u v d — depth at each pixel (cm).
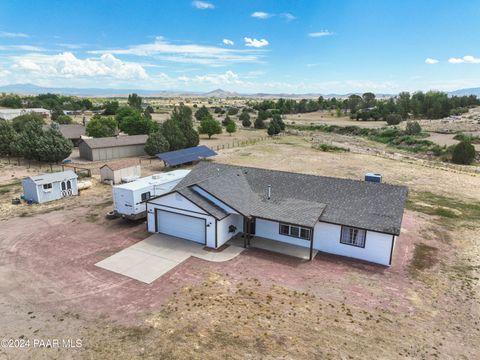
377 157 5728
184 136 5606
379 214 2000
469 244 2188
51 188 3034
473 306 1512
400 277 1767
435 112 13288
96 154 5084
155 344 1245
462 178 4131
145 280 1706
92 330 1324
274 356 1188
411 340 1282
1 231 2334
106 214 2681
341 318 1409
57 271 1789
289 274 1784
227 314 1427
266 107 19338
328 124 12044
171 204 2211
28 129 4575
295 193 2327
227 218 2173
